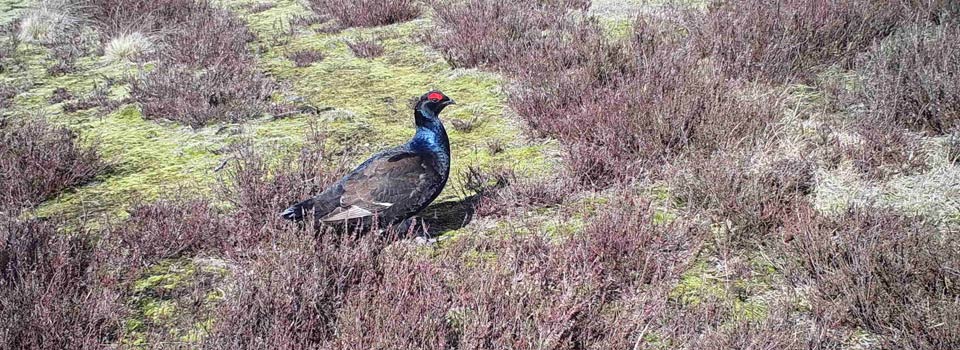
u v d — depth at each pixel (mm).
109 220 5719
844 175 5652
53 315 3975
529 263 4582
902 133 6098
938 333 3684
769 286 4523
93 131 7805
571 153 6121
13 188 5957
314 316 4113
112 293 4453
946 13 8070
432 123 5148
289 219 4910
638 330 4105
